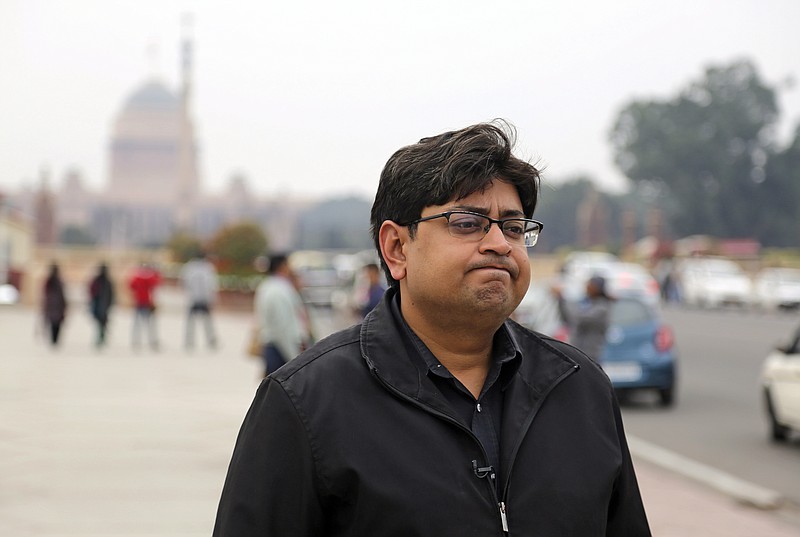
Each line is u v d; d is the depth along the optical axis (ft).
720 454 33.04
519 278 7.77
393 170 7.86
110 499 23.41
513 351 7.66
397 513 6.86
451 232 7.58
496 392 7.70
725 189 314.76
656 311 45.06
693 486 27.66
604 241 319.06
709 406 44.37
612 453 7.57
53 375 50.78
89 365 56.34
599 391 7.85
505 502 7.11
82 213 584.81
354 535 6.97
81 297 139.33
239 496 7.20
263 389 7.48
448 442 7.16
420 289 7.61
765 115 323.37
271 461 7.18
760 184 315.37
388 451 7.05
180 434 33.12
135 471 26.76
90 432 33.30
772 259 198.08
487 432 7.45
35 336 76.28
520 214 7.81
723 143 318.04
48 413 37.63
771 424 35.60
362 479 6.95
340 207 640.99
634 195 414.00
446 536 6.85
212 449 30.27
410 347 7.54
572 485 7.25
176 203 550.77
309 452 7.11
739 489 27.04
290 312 29.73
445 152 7.68
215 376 51.60
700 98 328.08
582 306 38.37
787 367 34.35
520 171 7.76
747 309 129.80
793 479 28.96
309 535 7.13
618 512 7.86
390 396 7.30
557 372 7.73
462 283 7.48
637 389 43.70
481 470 7.13
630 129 335.47
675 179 320.09
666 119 326.65
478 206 7.59
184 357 62.54
